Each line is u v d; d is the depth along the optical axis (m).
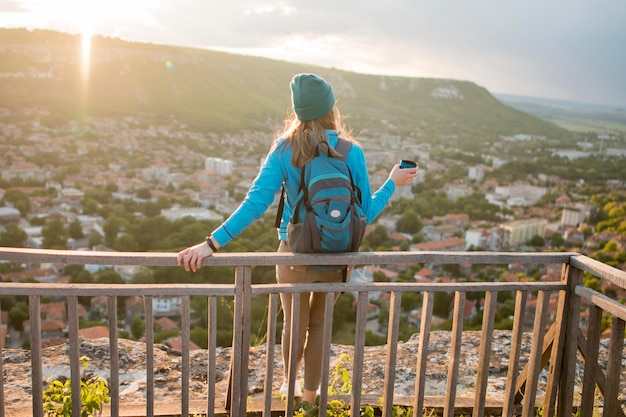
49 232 83.31
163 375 3.67
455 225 106.38
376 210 2.56
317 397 2.94
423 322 2.56
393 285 2.48
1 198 105.81
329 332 2.50
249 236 61.47
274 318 2.45
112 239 80.56
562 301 2.67
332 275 2.52
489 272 64.19
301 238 2.32
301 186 2.32
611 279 2.35
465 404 3.18
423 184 146.50
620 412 2.50
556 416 2.84
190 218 85.75
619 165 199.00
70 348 2.30
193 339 41.97
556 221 114.06
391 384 2.58
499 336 4.74
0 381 2.30
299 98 2.31
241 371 2.46
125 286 2.29
